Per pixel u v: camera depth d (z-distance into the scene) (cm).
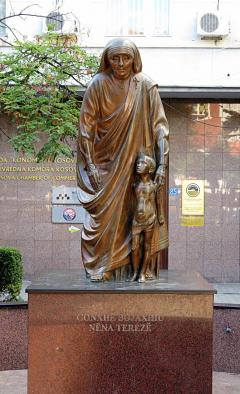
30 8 1487
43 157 1035
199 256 1641
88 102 654
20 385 758
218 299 1392
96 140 659
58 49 1052
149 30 1523
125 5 1521
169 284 634
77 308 604
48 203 1634
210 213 1636
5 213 1638
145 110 658
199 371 605
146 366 605
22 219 1638
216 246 1638
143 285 627
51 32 1153
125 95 652
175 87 1513
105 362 604
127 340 605
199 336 605
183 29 1520
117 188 647
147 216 641
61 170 1630
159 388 605
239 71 1513
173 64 1517
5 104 1054
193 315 605
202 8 1513
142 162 638
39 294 604
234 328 848
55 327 604
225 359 848
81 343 604
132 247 647
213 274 1638
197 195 1633
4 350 849
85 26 1436
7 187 1636
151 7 1521
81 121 657
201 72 1517
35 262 1638
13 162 1628
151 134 661
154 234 652
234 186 1633
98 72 667
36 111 1005
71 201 1631
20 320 855
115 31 1523
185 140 1634
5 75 1025
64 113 1013
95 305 605
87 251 660
